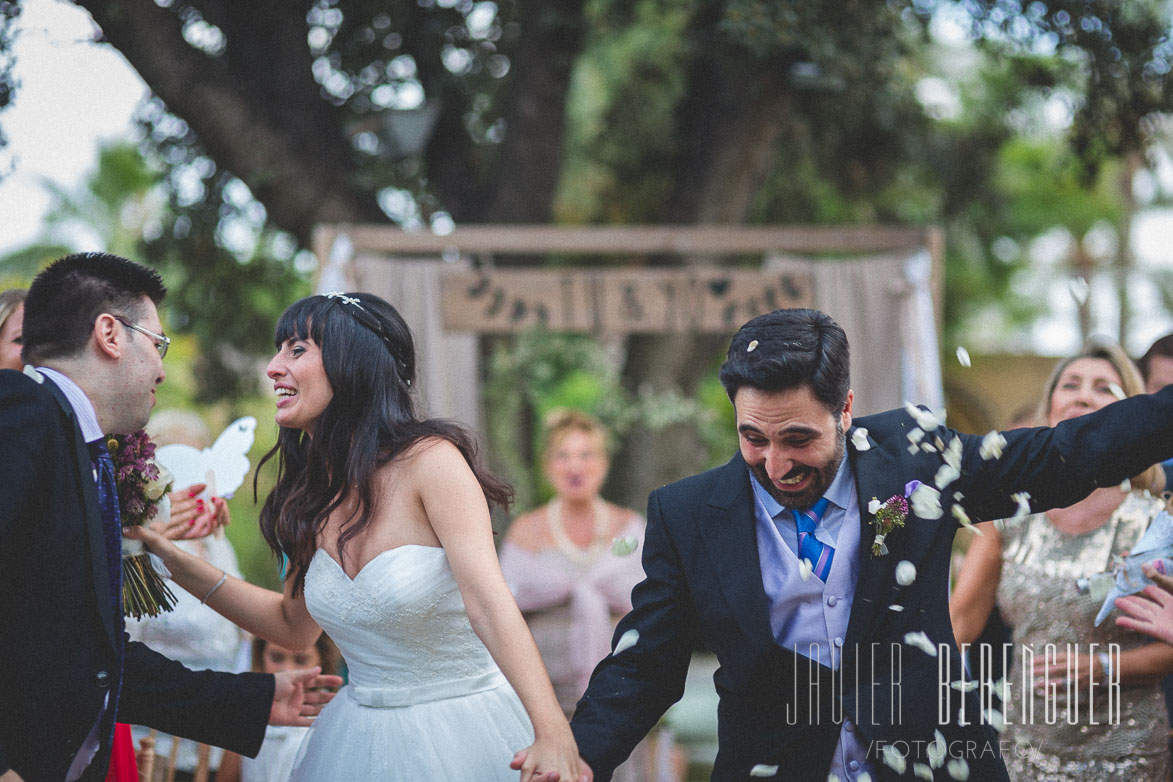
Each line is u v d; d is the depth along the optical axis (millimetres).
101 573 2146
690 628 2326
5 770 1902
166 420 4000
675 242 5637
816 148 9133
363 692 2477
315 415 2439
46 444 2080
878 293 5711
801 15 5906
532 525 5039
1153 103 5836
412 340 2561
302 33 6988
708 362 8508
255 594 2736
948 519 2223
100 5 5887
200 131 6652
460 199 7672
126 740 2689
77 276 2273
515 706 2549
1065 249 18344
